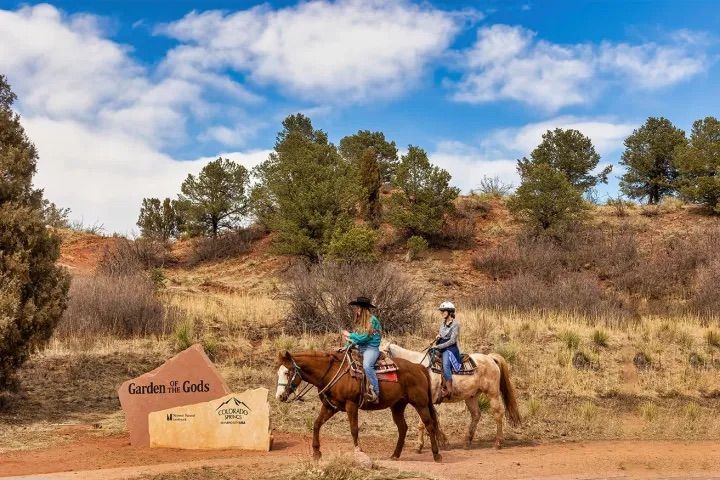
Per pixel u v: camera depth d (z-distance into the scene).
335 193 35.09
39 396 16.80
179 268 38.75
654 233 37.00
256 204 40.94
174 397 13.80
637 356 22.31
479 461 12.73
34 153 16.62
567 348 22.39
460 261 35.28
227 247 40.09
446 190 36.88
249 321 24.16
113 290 23.78
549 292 28.05
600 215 39.94
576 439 15.37
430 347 13.86
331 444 14.25
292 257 36.81
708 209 38.62
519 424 14.88
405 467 11.63
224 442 13.38
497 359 14.71
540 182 36.69
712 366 22.08
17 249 15.43
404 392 12.35
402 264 35.06
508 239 37.16
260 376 19.11
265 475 10.80
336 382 11.89
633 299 30.28
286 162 36.97
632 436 15.77
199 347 14.16
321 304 23.52
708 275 29.69
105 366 19.12
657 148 42.72
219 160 41.88
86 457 12.52
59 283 16.08
